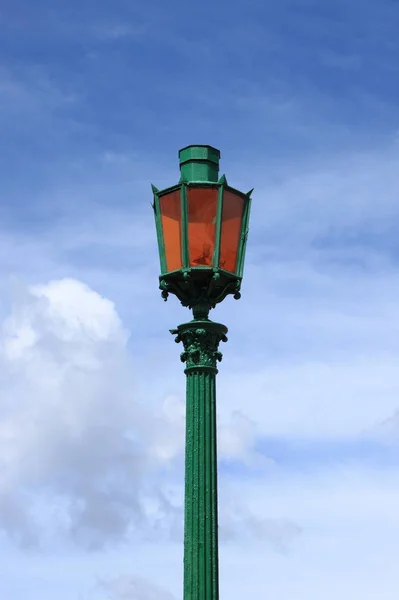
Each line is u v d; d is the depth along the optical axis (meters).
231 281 14.45
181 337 14.12
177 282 14.41
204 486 13.11
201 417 13.53
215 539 12.93
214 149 14.84
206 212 14.36
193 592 12.63
